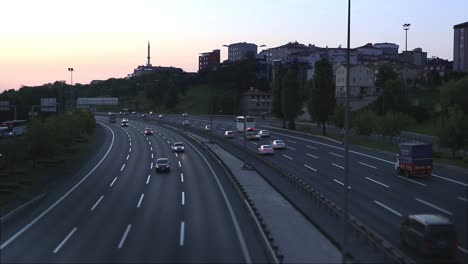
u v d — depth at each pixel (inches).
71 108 6776.6
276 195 1595.7
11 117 5472.4
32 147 2282.2
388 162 2363.4
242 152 2851.9
